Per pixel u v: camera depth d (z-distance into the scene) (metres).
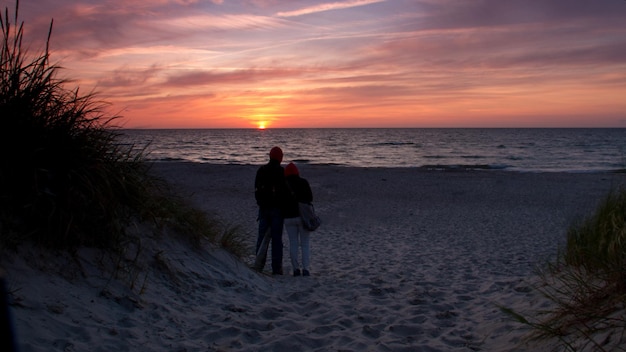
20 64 3.79
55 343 2.86
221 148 67.88
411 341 3.90
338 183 22.72
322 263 8.09
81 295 3.49
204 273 5.02
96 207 4.06
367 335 4.05
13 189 3.61
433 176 25.53
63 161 3.88
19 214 3.58
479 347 3.72
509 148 62.59
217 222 6.97
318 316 4.57
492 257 8.70
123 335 3.25
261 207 6.88
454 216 14.65
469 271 7.35
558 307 3.83
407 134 148.00
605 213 5.06
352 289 5.88
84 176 3.90
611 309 3.15
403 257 8.68
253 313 4.41
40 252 3.54
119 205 4.47
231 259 5.88
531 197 18.50
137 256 4.25
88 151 4.08
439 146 69.81
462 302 5.23
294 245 6.82
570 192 19.61
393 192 19.98
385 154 53.22
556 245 10.12
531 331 3.63
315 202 17.39
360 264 7.98
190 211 5.72
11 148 3.63
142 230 4.71
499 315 4.46
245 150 63.56
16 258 3.34
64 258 3.68
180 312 4.00
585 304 3.42
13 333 2.76
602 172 29.16
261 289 5.44
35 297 3.17
